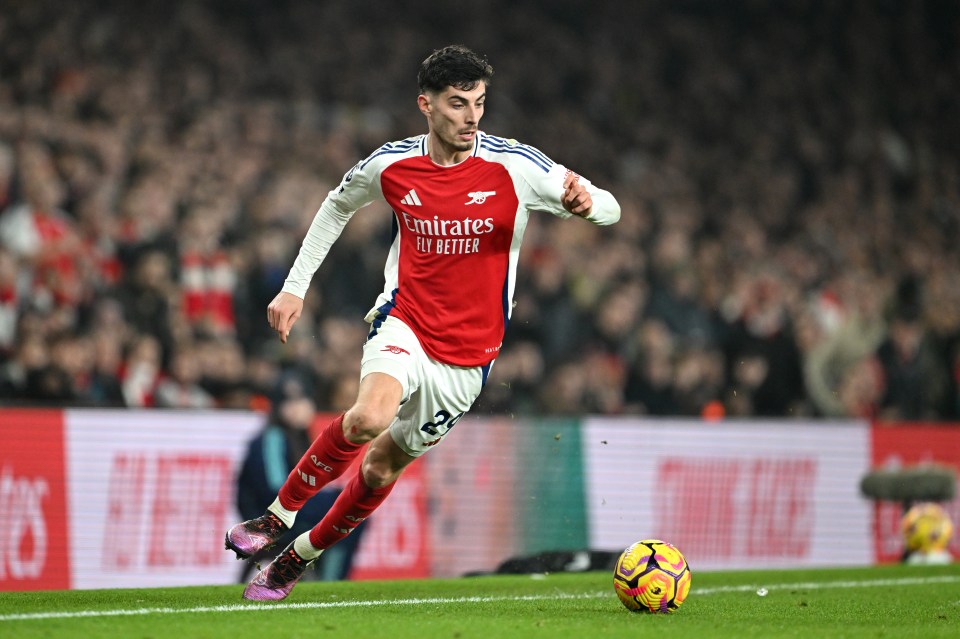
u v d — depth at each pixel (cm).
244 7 5841
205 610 1722
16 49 4838
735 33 6950
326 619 1636
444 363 1758
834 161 6384
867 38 7044
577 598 2062
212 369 3647
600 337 4412
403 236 1775
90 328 3609
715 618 1728
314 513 2902
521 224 1761
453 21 6406
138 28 5356
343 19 6109
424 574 3077
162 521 2902
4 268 3684
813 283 5250
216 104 5219
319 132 5328
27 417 2795
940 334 4850
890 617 1812
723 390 4341
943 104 6962
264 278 4134
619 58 6594
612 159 5950
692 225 5569
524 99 6231
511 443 3219
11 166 4109
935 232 6069
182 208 4297
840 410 4534
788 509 3531
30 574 2756
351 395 3316
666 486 3381
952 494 3322
